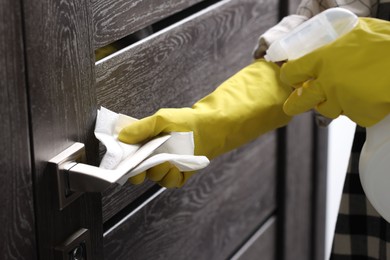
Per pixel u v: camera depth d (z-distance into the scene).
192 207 1.48
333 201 2.15
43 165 1.00
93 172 0.99
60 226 1.04
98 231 1.13
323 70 1.05
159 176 1.06
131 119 1.08
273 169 1.80
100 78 1.14
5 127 0.93
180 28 1.33
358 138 1.34
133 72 1.22
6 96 0.93
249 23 1.56
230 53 1.51
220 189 1.57
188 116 1.10
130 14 1.19
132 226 1.31
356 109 1.04
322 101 1.08
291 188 1.86
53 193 1.01
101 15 1.12
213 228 1.57
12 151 0.95
